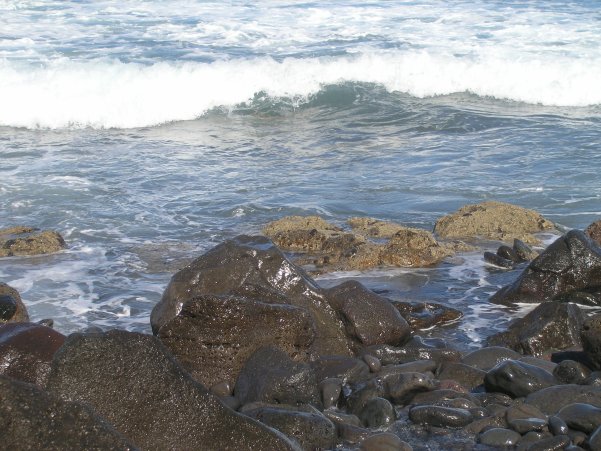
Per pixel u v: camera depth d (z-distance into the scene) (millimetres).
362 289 8078
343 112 18969
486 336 8305
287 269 8016
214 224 11984
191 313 7242
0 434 4312
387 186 13523
